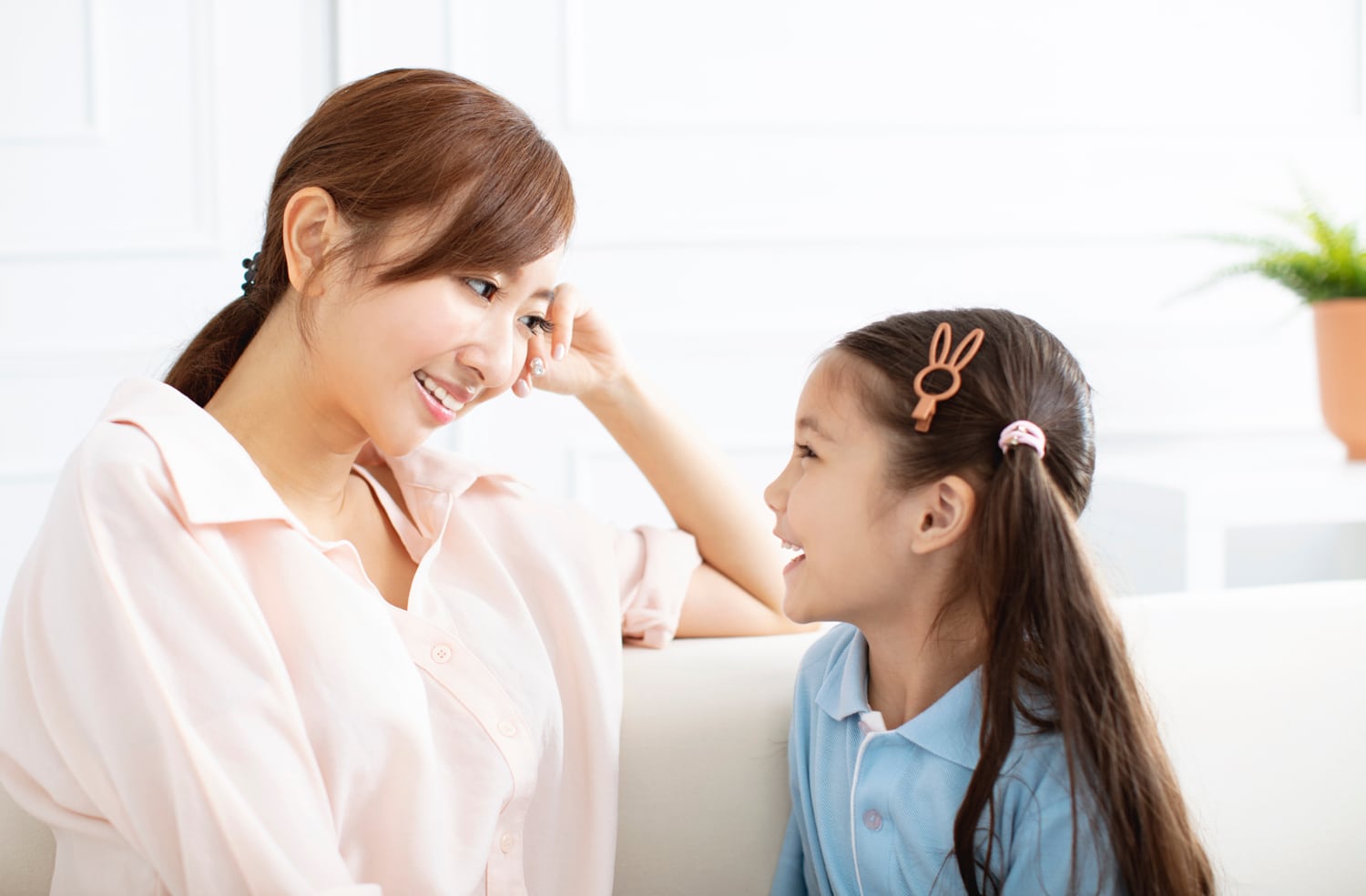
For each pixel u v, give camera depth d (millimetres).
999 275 2426
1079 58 2410
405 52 2225
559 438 2324
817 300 2383
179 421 861
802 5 2328
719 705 1062
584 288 2305
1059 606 880
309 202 882
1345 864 1059
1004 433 906
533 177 887
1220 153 2463
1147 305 2469
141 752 751
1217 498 1957
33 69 2141
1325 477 2021
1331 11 2475
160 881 765
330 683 827
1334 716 1085
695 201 2326
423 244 856
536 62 2260
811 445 975
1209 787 1037
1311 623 1124
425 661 916
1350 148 2504
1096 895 860
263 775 756
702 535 1207
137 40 2166
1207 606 1129
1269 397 2525
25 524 2189
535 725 957
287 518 858
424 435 911
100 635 769
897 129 2369
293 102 2230
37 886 850
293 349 924
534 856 973
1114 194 2439
